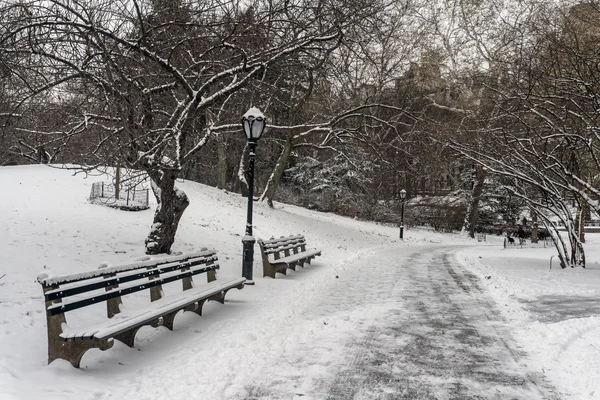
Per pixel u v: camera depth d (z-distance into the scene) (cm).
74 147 1016
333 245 2123
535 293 973
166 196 1084
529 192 1875
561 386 448
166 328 633
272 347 563
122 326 481
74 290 483
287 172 4150
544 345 581
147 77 938
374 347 574
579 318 709
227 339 580
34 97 869
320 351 555
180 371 468
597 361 507
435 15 2564
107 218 1477
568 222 1519
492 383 456
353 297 910
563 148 1503
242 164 3203
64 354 466
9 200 1543
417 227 4234
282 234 1975
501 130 1485
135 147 916
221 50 1084
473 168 3891
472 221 4053
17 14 828
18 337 527
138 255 1073
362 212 3981
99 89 872
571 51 1237
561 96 1316
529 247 2788
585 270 1402
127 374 461
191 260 772
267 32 996
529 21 1498
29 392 389
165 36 1005
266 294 913
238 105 1391
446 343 595
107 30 864
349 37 1113
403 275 1260
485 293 974
